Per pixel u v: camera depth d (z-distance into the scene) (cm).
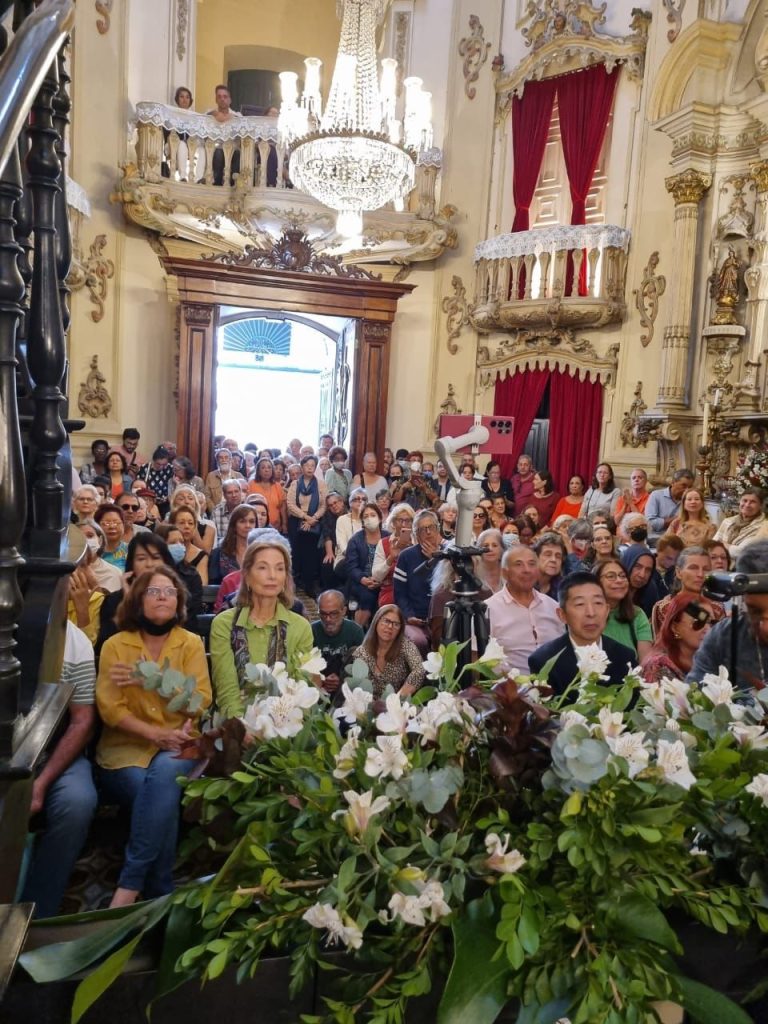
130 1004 109
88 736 246
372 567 567
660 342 970
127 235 1060
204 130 1045
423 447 1162
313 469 856
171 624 265
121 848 274
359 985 107
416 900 101
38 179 152
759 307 847
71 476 184
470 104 1145
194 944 109
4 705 114
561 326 1048
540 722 121
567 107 1048
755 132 855
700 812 122
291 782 119
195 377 1014
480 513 628
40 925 118
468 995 100
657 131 954
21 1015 107
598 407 1039
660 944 108
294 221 1059
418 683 324
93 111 1024
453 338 1159
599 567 349
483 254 1104
